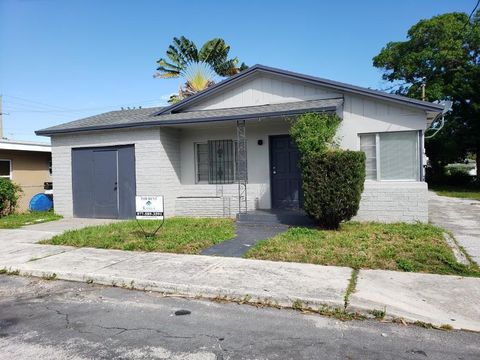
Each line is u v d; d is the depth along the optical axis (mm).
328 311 4723
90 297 5477
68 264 6832
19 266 6773
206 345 3928
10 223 12086
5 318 4738
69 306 5125
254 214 10656
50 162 17047
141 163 12250
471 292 5133
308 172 9164
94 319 4660
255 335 4148
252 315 4707
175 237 8625
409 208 9984
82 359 3662
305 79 11305
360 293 5086
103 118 14430
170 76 28422
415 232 8484
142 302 5234
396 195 10070
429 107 9789
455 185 30469
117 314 4809
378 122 10422
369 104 10500
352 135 10672
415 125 10102
